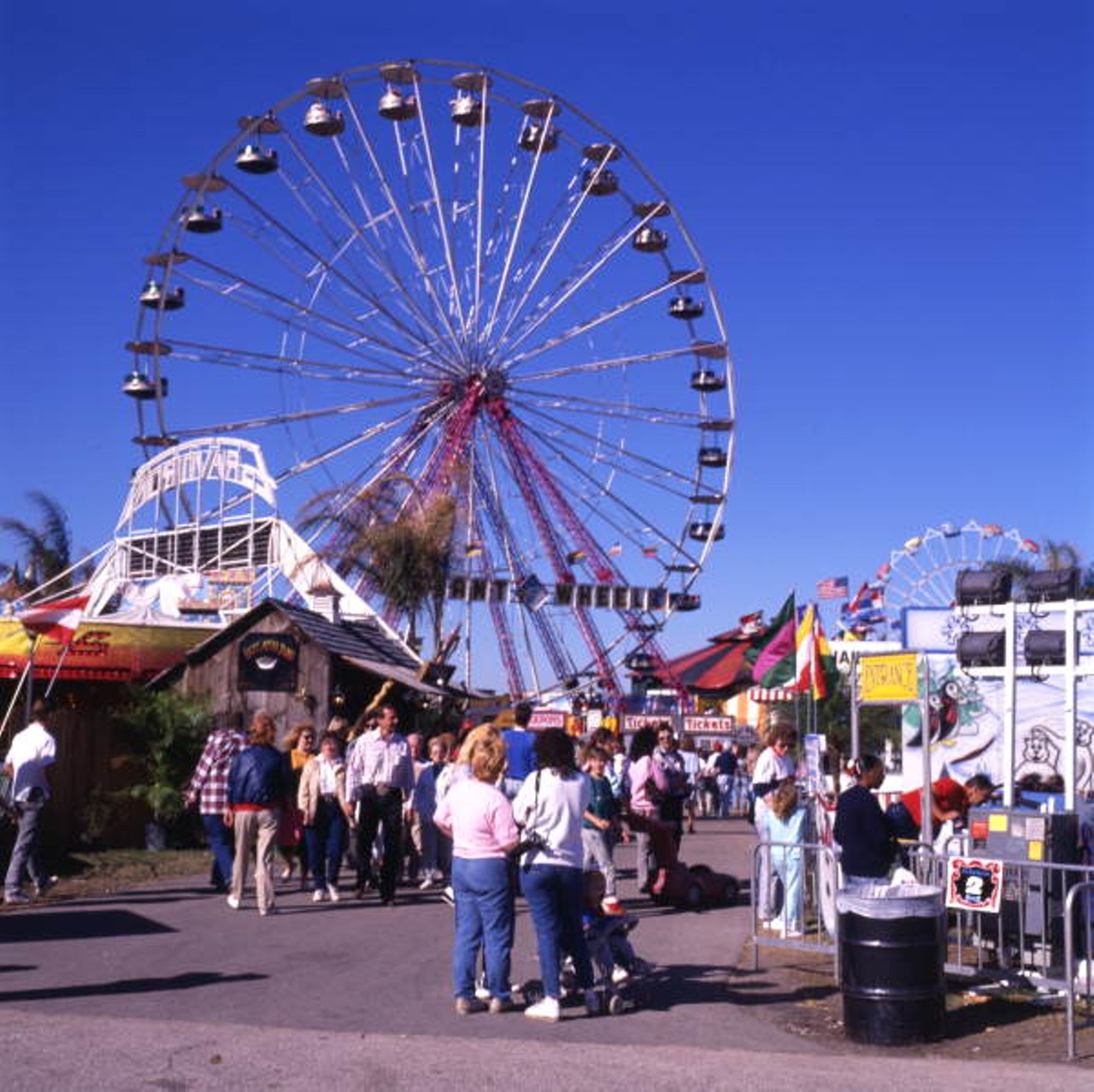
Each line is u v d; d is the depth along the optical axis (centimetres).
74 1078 651
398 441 3600
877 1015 804
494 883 866
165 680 2091
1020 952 967
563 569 3622
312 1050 729
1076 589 1148
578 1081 674
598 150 3719
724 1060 737
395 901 1402
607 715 3497
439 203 3616
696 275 3841
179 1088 643
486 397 3619
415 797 1492
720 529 3806
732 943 1188
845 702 3441
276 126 3422
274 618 2073
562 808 869
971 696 2056
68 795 1875
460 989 862
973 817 994
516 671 3541
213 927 1198
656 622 3731
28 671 1623
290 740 1581
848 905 825
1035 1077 704
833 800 1405
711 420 3828
